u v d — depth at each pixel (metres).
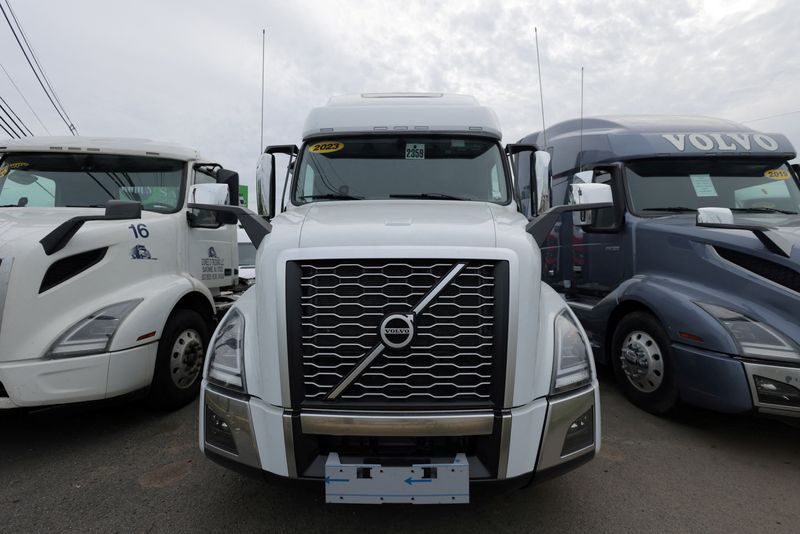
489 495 2.16
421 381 2.16
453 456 2.15
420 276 2.18
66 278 3.22
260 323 2.24
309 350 2.17
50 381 3.03
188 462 3.16
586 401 2.30
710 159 4.75
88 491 2.81
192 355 4.17
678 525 2.52
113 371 3.29
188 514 2.59
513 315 2.14
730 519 2.57
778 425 3.78
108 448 3.37
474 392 2.16
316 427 2.10
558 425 2.20
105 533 2.42
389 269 2.18
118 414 3.96
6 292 2.94
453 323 2.17
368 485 2.07
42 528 2.46
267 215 3.52
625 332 4.24
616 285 4.74
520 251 2.25
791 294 3.16
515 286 2.16
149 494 2.78
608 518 2.57
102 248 3.46
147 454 3.28
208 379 2.40
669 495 2.80
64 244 3.19
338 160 3.57
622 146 4.89
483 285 2.18
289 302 2.14
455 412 2.11
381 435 2.09
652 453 3.33
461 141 3.61
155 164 4.59
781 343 3.11
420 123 3.58
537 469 2.16
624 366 4.22
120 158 4.49
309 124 3.67
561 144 6.05
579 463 2.27
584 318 4.90
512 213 3.05
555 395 2.23
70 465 3.13
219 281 5.23
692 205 4.60
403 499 2.07
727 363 3.23
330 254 2.16
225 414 2.27
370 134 3.59
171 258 4.24
